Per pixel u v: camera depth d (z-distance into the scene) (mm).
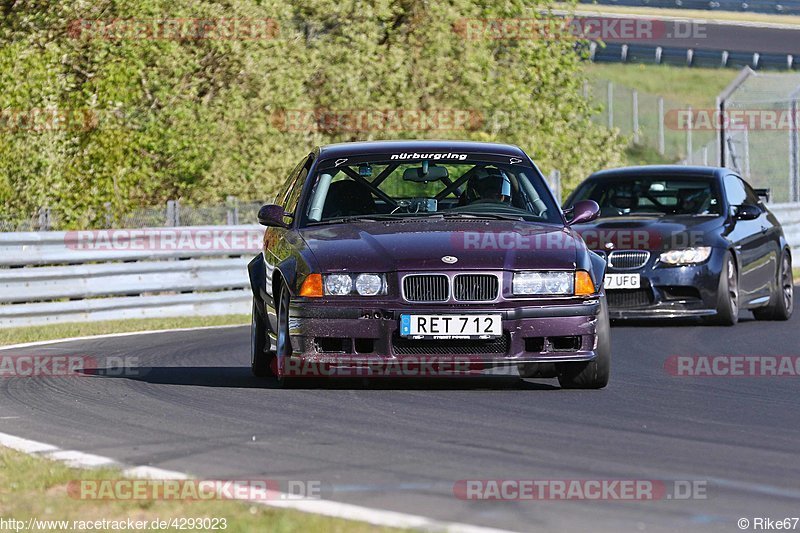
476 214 30125
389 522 15820
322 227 29875
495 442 22031
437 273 26922
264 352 31703
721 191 48594
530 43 93375
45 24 72438
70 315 53875
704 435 22953
